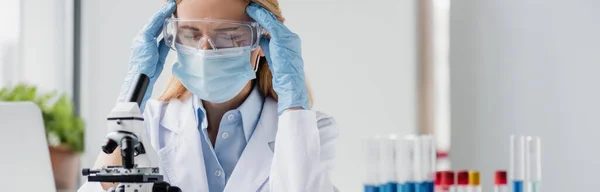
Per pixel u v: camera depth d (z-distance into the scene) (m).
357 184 4.43
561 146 4.11
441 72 4.43
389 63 4.43
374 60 4.43
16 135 2.00
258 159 2.13
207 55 2.03
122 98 2.06
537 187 2.91
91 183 2.01
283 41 2.11
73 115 4.34
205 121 2.15
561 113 4.10
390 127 4.43
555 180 4.11
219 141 2.15
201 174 2.10
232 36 2.04
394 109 4.44
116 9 4.28
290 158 2.04
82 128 4.29
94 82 4.31
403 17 4.42
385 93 4.44
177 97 2.24
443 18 4.41
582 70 4.06
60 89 4.39
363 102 4.44
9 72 4.32
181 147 2.14
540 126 4.14
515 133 4.19
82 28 4.34
